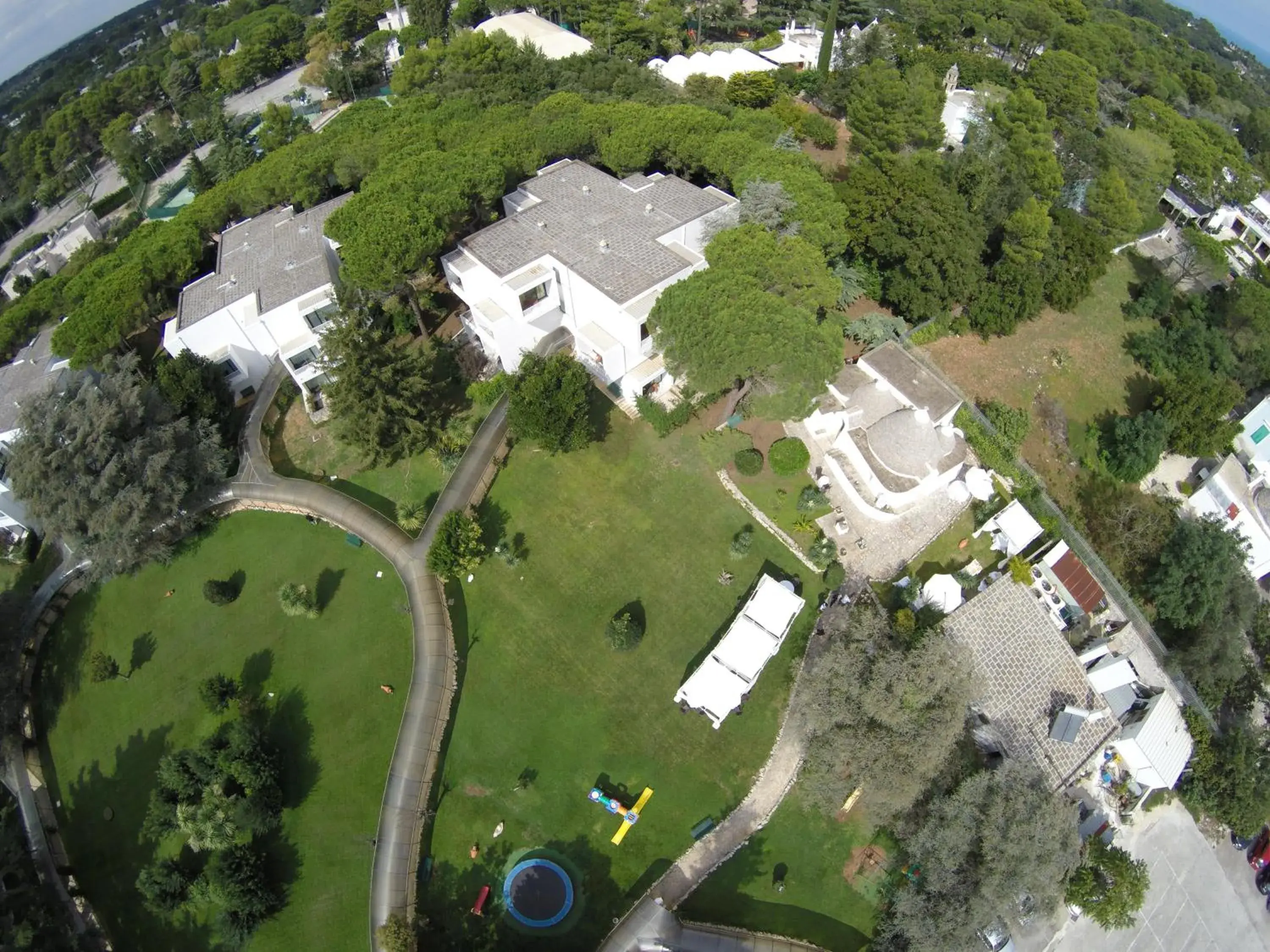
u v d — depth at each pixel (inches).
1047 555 1972.2
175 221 2906.0
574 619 1865.2
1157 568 2134.6
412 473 2162.9
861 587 1889.8
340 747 1720.0
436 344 2407.7
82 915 1593.3
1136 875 1572.3
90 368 2349.9
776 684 1755.7
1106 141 3449.8
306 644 1878.7
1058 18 5142.7
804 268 2000.5
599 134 2726.4
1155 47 6072.8
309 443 2267.5
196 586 2020.2
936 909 1397.6
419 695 1691.7
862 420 2098.9
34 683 1957.4
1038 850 1400.1
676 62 4114.2
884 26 4313.5
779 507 2027.6
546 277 2132.1
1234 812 1742.1
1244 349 2878.9
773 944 1439.5
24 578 2247.8
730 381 1884.8
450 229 2431.1
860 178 2507.4
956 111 3804.1
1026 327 2785.4
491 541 1994.3
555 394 1945.1
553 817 1612.9
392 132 2856.8
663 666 1788.9
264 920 1529.3
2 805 1729.8
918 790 1445.6
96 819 1717.5
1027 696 1728.6
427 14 5009.8
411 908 1478.8
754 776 1648.6
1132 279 3193.9
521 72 3725.4
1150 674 1910.7
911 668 1507.1
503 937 1482.5
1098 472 2500.0
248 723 1694.1
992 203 2682.1
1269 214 4033.0
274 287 2315.5
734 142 2501.2
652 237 2231.8
